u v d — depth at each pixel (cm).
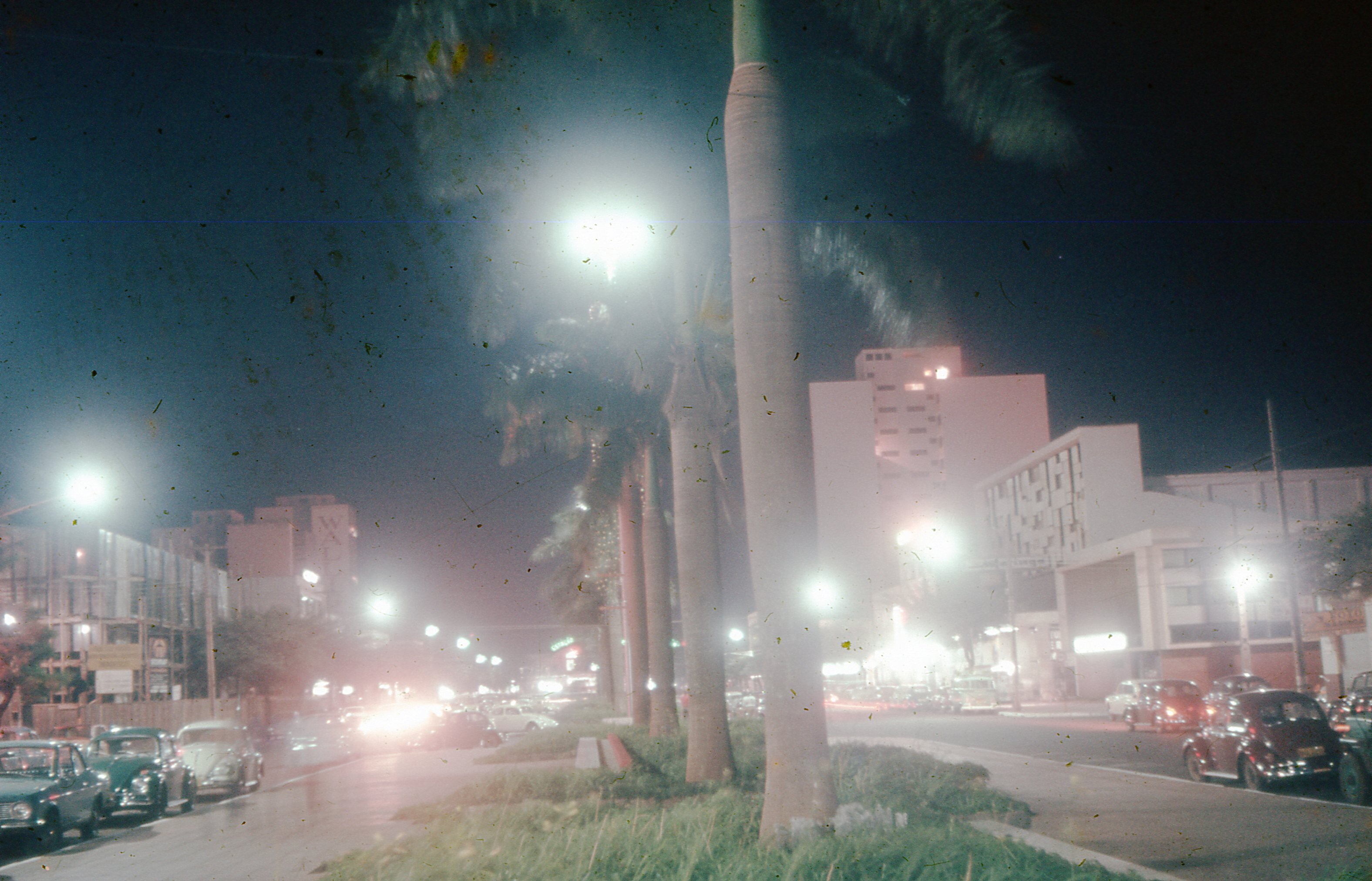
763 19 1162
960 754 2691
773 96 1149
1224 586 5747
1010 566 5831
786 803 1047
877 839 915
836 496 10662
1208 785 1905
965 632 7081
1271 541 5653
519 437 2495
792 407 1104
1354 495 7175
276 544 7194
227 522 7225
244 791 2703
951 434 10419
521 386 2383
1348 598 4497
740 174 1139
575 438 2809
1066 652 6931
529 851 939
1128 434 6969
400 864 976
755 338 1113
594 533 5062
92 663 4762
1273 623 5547
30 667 4156
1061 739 3338
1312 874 1013
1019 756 2644
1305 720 1797
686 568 2003
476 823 1236
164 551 6278
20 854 1673
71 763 1853
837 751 1970
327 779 3041
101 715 4653
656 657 3153
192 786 2406
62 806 1741
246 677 6253
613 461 2928
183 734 2773
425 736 4588
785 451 1097
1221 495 7269
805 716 1062
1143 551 5919
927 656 7562
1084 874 798
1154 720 3547
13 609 4331
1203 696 3559
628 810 1333
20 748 1805
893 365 10875
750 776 1961
